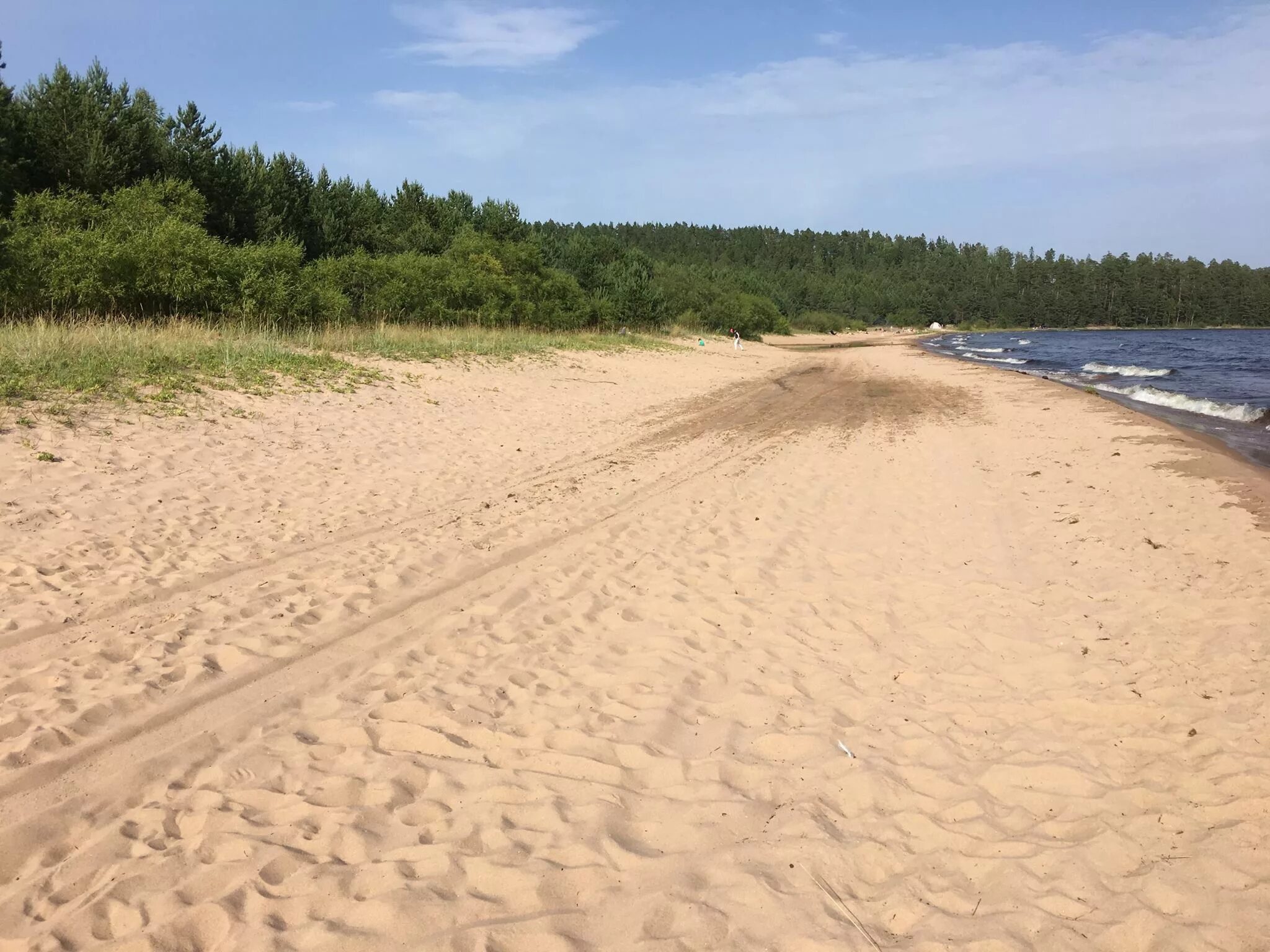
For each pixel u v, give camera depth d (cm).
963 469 1152
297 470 916
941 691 499
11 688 443
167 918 294
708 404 1847
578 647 549
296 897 308
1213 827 360
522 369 1931
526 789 386
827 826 366
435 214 3744
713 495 977
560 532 800
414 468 1000
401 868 326
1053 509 912
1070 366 3753
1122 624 591
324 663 507
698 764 413
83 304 1492
